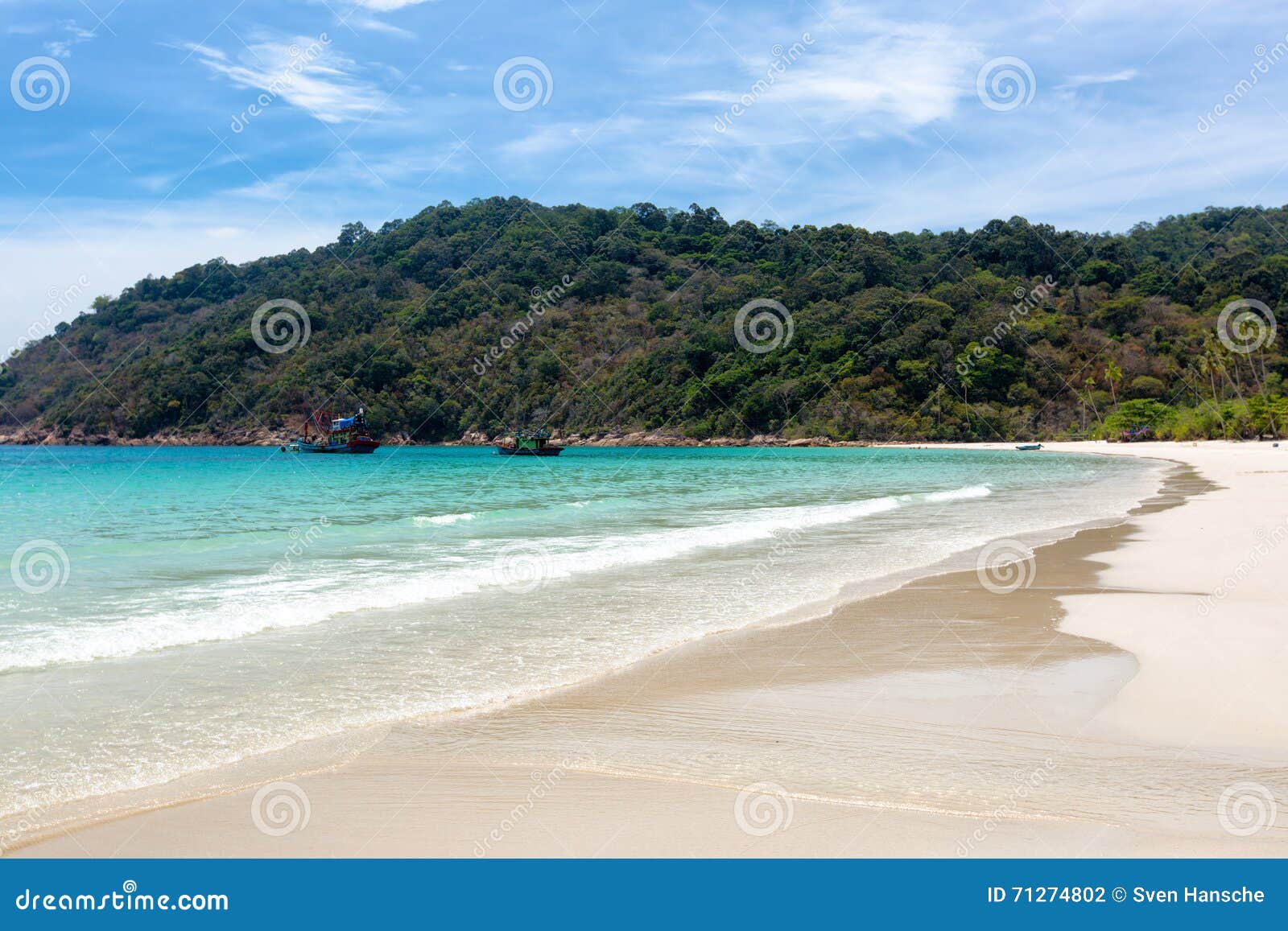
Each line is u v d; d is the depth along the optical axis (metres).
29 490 33.16
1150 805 4.83
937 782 5.18
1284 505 22.50
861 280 105.38
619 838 4.50
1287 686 6.89
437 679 7.44
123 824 4.68
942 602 10.79
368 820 4.73
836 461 65.88
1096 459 66.75
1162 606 10.10
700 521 21.17
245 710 6.55
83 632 8.84
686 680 7.46
